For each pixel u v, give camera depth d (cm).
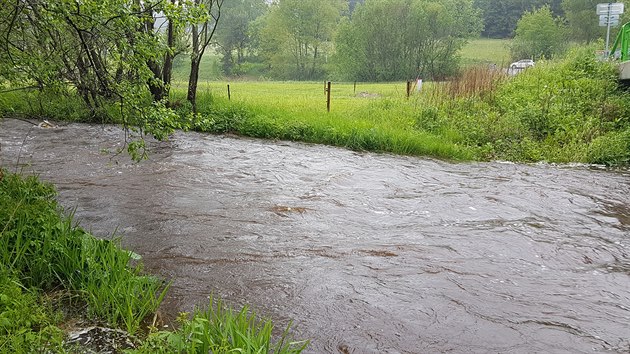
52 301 468
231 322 380
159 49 630
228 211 786
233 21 7856
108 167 1037
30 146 1227
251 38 8175
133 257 529
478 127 1434
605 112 1436
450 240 690
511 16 8888
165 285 532
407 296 524
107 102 672
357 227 734
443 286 549
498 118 1497
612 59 1778
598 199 914
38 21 582
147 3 598
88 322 443
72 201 800
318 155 1245
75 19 564
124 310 448
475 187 980
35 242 506
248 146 1330
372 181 1006
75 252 504
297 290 530
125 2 573
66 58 736
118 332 432
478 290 543
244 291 526
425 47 6391
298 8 7550
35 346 369
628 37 1666
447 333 458
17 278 458
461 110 1591
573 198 915
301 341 435
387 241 680
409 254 636
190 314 472
